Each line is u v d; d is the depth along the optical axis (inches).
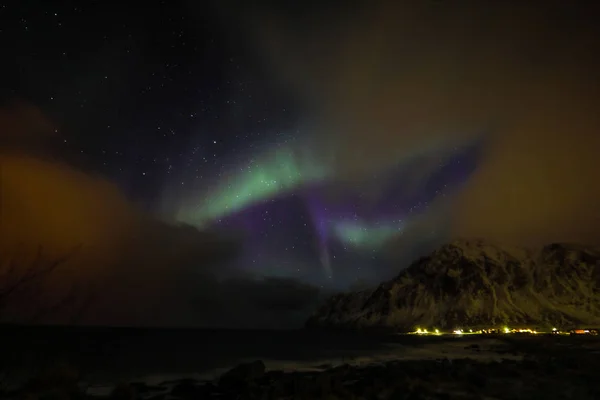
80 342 2920.8
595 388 804.6
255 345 3107.8
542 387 822.5
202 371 1417.3
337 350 2495.1
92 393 890.1
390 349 2452.0
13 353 1951.3
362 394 795.4
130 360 1760.6
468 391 794.8
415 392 764.0
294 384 889.5
